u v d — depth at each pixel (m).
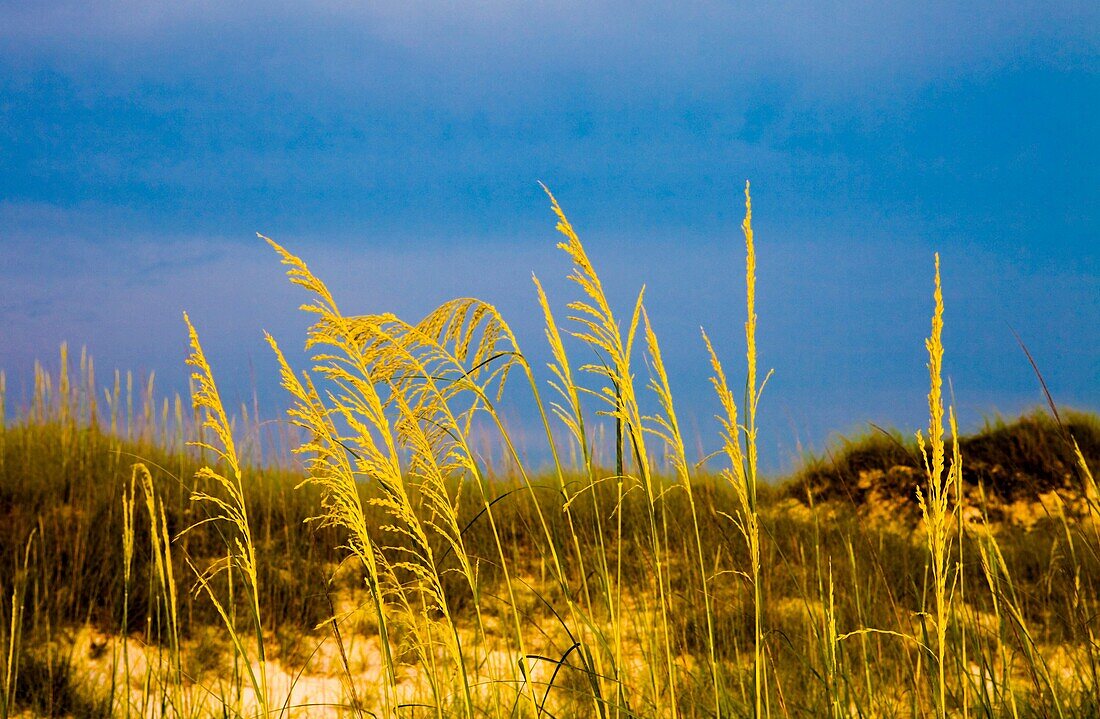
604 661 3.01
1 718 3.66
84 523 5.98
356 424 2.34
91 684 4.45
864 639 3.37
